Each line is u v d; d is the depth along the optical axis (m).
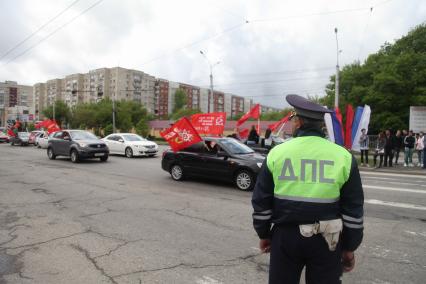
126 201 7.87
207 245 4.93
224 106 125.06
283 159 2.17
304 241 2.05
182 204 7.59
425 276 3.97
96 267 4.16
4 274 3.99
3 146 32.09
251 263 4.29
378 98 34.00
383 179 12.10
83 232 5.52
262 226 2.25
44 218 6.37
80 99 98.69
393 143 16.22
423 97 31.44
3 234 5.43
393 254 4.66
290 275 2.15
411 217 6.65
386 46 41.56
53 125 28.86
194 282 3.77
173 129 10.93
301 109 2.21
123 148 19.94
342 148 2.17
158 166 15.12
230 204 7.62
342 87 40.03
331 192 2.05
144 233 5.47
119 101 73.12
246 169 9.35
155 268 4.13
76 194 8.67
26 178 11.36
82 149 16.30
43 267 4.17
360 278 3.91
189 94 115.06
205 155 10.33
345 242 2.13
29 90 113.56
